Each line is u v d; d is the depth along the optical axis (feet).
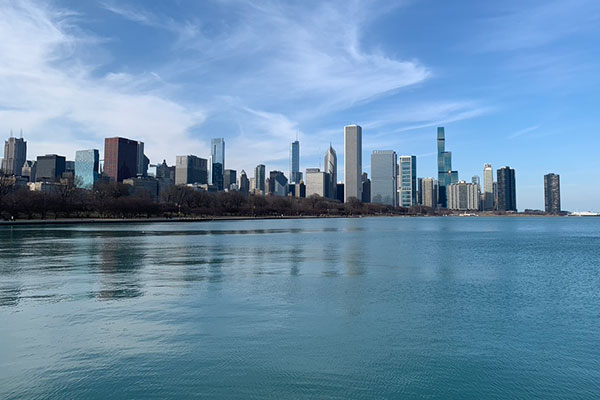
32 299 83.61
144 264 139.44
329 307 79.15
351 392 44.91
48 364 50.75
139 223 554.46
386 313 75.61
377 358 53.98
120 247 201.77
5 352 54.34
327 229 474.49
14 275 114.32
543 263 161.17
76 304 79.46
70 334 61.26
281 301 83.51
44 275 114.52
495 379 48.55
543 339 62.34
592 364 53.01
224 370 49.62
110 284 100.94
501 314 76.59
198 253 178.91
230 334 62.03
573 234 437.58
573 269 142.82
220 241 255.70
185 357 53.11
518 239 334.44
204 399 43.16
